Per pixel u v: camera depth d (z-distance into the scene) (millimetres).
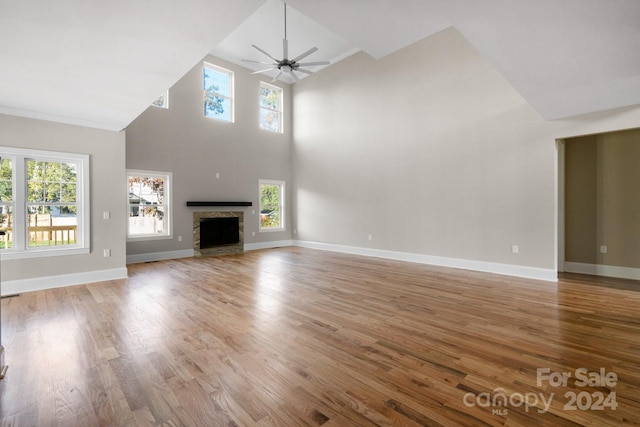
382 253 6773
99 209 4547
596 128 4098
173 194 6625
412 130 6195
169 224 6562
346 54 7379
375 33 2266
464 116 5445
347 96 7422
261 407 1688
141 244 6211
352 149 7344
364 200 7113
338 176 7676
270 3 5535
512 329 2771
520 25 2146
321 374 2027
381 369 2092
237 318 3053
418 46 6047
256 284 4414
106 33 2182
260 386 1891
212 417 1604
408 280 4652
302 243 8664
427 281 4586
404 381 1945
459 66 5492
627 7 1924
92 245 4492
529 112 4727
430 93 5902
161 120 6445
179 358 2242
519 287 4215
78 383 1922
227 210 7523
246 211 7926
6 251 3908
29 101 3586
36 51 2422
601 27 2152
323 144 8016
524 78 2979
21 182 3988
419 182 6105
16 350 2363
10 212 3945
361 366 2131
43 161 4160
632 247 4664
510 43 2381
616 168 4762
